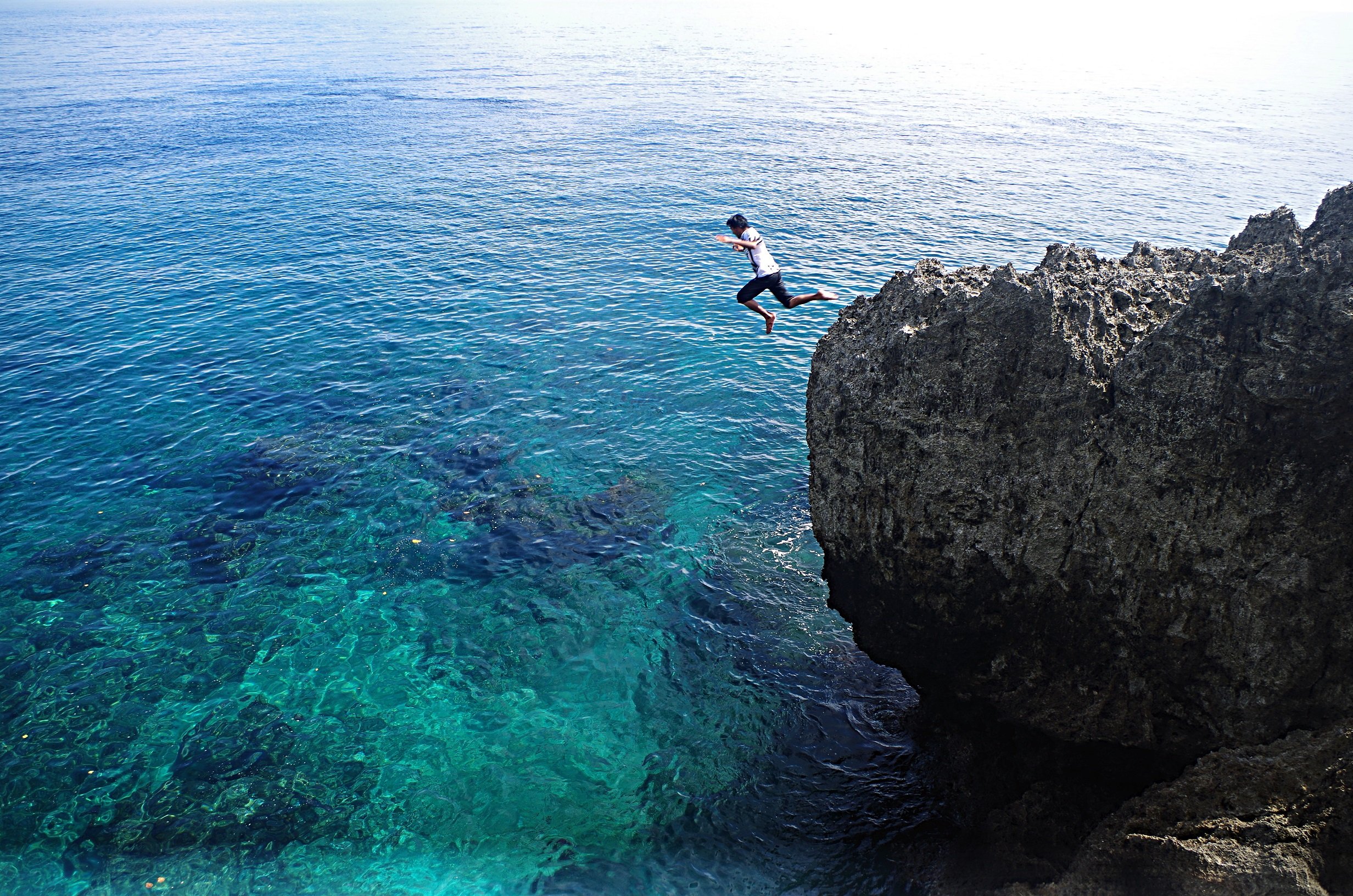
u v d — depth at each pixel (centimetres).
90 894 1202
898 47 13588
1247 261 1013
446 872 1246
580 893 1211
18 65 10038
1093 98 8075
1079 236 3925
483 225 4194
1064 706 1136
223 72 9688
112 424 2383
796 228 4056
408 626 1716
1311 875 879
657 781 1395
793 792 1364
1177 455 997
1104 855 1041
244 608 1745
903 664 1274
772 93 8244
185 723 1482
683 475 2208
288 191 4775
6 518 1980
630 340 2955
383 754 1439
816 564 1892
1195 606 1009
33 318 3061
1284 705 979
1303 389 920
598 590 1819
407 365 2767
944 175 5059
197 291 3347
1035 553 1084
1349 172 5084
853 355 1197
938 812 1295
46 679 1555
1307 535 950
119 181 4869
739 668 1622
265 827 1306
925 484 1138
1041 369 1060
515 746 1461
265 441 2314
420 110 7225
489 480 2166
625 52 12225
